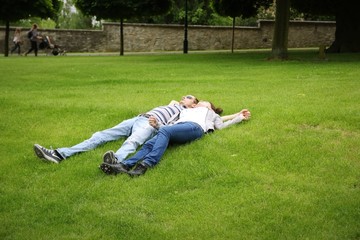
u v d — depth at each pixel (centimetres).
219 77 1326
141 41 4081
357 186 422
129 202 402
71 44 3966
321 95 874
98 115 746
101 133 566
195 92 988
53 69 1697
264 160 497
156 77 1368
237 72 1477
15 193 430
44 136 646
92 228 356
